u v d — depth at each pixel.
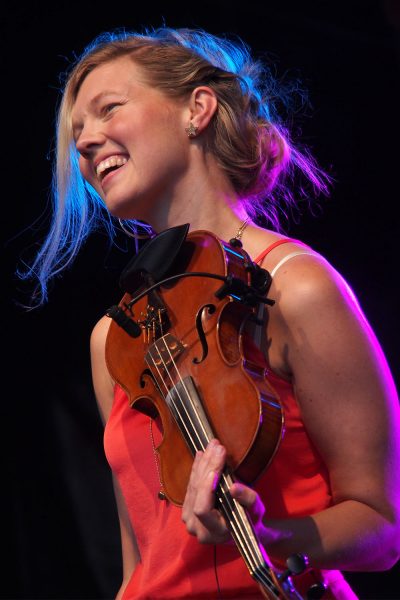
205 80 5.11
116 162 4.93
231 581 4.35
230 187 5.08
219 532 3.53
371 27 12.08
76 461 11.99
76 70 5.26
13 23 11.89
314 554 4.02
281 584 3.36
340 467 4.27
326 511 4.14
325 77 12.09
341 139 12.09
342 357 4.29
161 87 5.00
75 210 5.78
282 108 9.40
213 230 4.95
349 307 4.40
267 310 4.44
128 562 5.23
